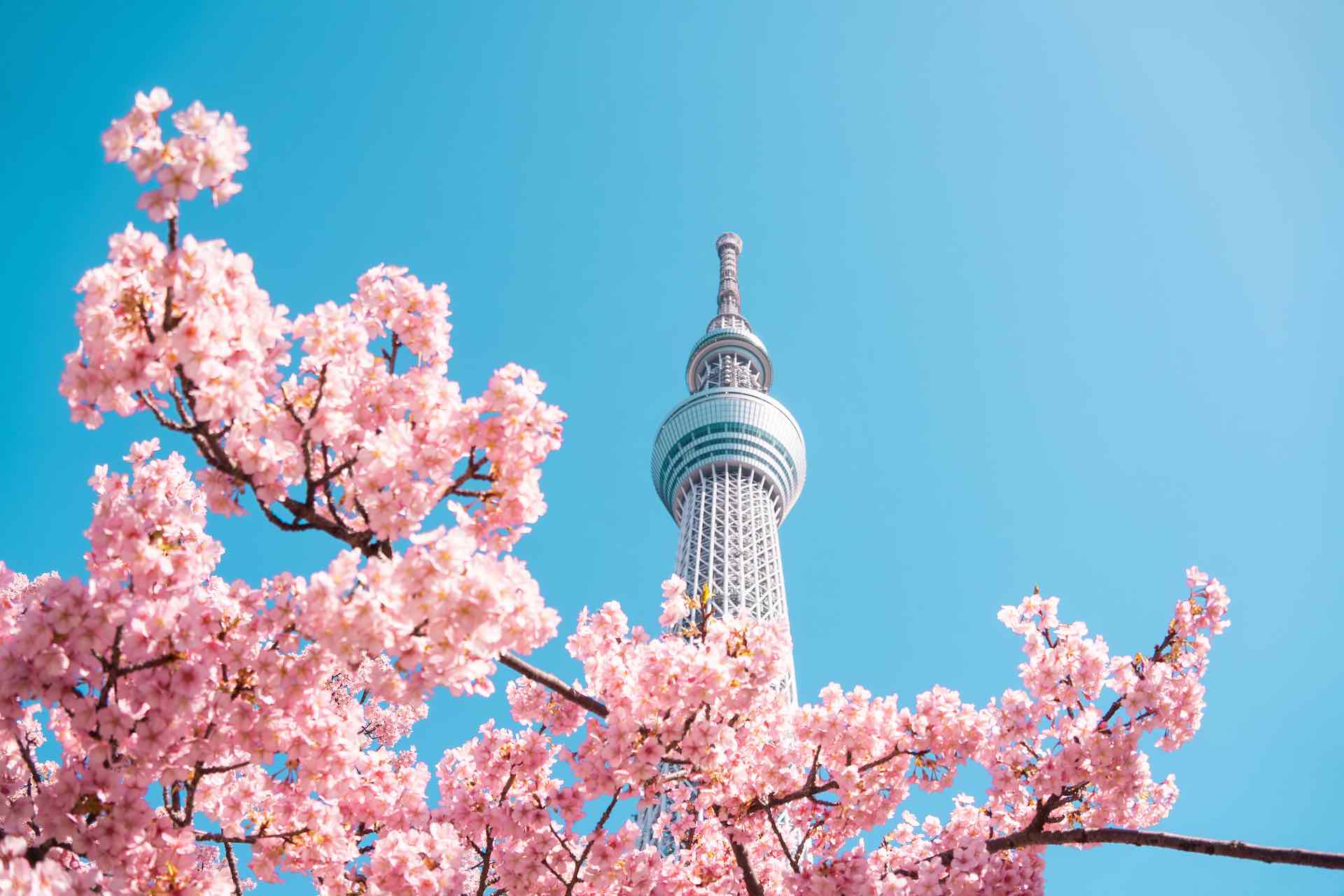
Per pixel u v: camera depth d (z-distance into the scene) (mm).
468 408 8789
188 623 7492
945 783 11609
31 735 9492
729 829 11711
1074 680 10766
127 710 7781
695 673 9812
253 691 8055
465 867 12359
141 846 8109
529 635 7469
